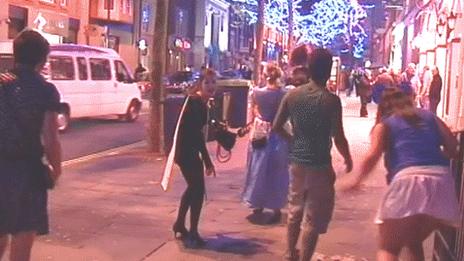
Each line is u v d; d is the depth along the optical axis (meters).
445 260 6.59
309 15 54.28
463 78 23.59
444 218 5.49
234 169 14.01
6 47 20.98
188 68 58.22
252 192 9.45
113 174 12.92
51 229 8.62
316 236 6.82
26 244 5.30
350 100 45.78
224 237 8.64
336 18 55.16
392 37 70.31
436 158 5.68
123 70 24.97
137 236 8.51
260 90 9.36
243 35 86.69
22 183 5.19
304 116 6.75
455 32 27.27
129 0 50.00
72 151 16.84
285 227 9.23
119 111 24.72
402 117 5.83
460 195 6.12
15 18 35.66
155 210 9.97
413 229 5.60
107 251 7.84
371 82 40.78
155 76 15.64
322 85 6.82
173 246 8.13
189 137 8.16
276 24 50.94
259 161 9.42
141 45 52.09
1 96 5.21
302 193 6.91
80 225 8.92
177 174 12.97
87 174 12.84
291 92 6.89
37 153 5.28
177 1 63.38
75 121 25.06
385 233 5.69
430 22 37.12
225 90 19.41
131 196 10.89
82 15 43.88
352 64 75.31
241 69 52.06
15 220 5.20
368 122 27.70
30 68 5.31
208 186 11.94
